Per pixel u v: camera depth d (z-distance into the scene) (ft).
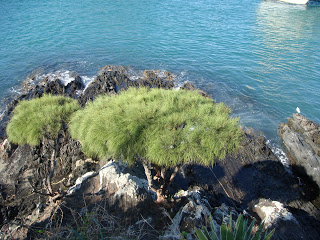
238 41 133.90
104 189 31.45
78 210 28.99
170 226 27.25
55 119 43.29
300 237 30.86
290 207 46.16
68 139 49.88
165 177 39.60
